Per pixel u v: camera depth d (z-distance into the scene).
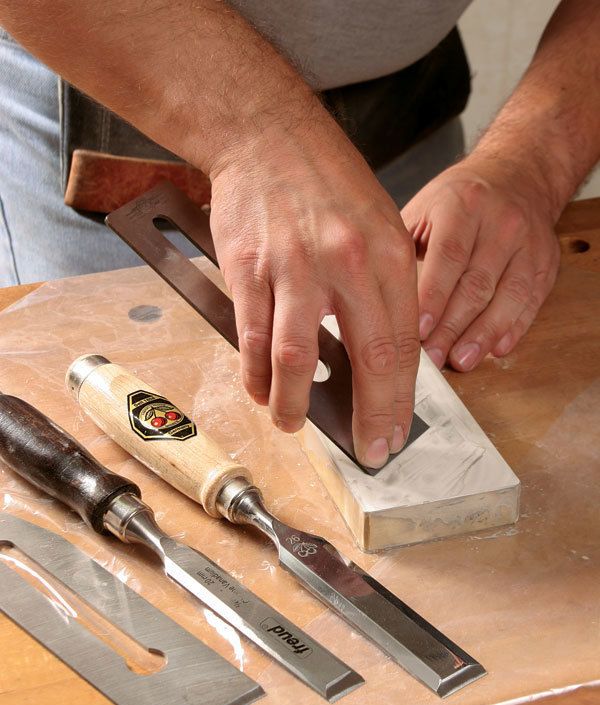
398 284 0.78
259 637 0.71
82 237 1.40
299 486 0.88
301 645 0.71
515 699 0.67
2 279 1.56
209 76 0.83
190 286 0.89
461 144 1.62
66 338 1.08
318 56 1.27
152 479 0.88
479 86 2.62
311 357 0.75
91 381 0.92
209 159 0.84
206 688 0.68
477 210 1.11
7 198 1.45
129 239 0.91
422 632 0.72
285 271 0.76
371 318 0.75
